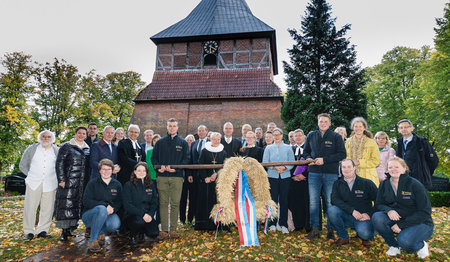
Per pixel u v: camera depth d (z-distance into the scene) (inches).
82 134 230.4
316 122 570.6
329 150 202.2
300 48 647.8
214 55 974.4
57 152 228.8
